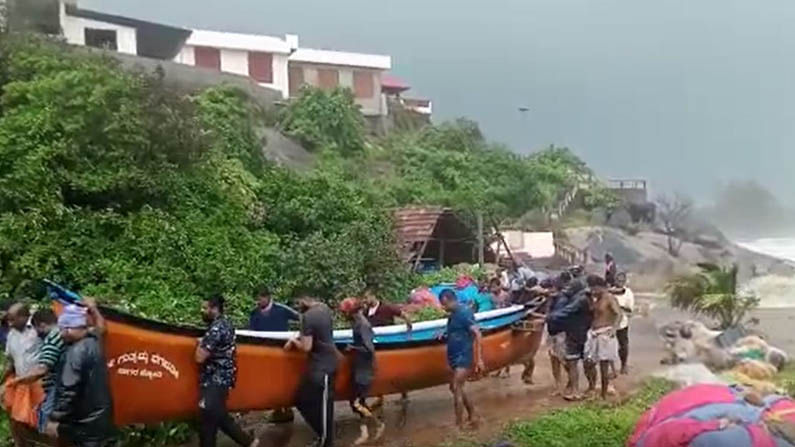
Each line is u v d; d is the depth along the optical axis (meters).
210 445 9.03
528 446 9.81
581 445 9.81
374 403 11.65
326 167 29.64
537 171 46.88
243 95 30.98
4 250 12.11
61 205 12.88
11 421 8.67
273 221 16.48
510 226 36.53
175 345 8.90
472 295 16.22
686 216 51.69
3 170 13.28
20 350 8.52
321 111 35.84
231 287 13.41
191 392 9.05
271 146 30.81
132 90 14.68
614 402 12.08
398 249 17.42
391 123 50.09
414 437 10.47
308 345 9.64
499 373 14.29
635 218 50.34
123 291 12.23
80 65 16.27
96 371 7.53
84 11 37.16
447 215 24.86
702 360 14.68
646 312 23.73
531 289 15.90
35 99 14.34
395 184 32.09
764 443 4.66
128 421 8.80
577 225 42.97
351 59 50.69
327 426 9.72
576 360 12.55
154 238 13.16
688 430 4.78
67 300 8.29
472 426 10.86
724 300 18.91
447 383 12.02
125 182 13.73
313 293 14.43
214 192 15.15
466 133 44.44
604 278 14.52
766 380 12.76
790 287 33.47
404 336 11.59
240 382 9.55
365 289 14.98
